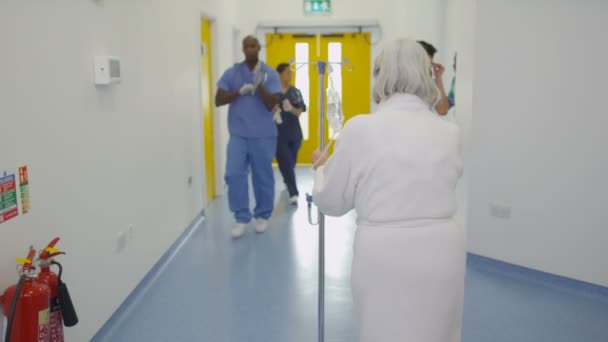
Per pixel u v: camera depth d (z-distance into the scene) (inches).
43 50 80.2
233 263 145.9
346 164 62.3
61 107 86.0
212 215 197.2
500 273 140.4
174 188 156.7
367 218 61.3
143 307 118.3
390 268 59.0
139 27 125.8
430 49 122.6
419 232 59.0
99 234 101.7
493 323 111.6
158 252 140.8
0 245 69.0
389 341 59.1
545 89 129.5
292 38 295.1
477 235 145.6
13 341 65.9
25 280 66.0
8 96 70.9
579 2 122.3
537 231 134.3
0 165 69.0
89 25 97.2
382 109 64.3
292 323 110.3
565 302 122.6
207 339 104.0
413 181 59.7
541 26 128.3
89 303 97.3
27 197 75.5
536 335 106.7
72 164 90.0
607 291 124.6
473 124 142.3
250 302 120.6
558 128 128.5
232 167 164.7
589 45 122.1
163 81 145.8
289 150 209.9
